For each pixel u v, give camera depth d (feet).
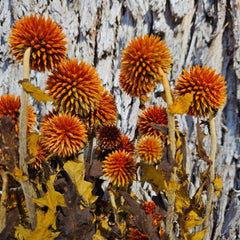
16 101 2.02
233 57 2.88
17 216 2.01
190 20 2.72
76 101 2.01
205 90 1.96
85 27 2.55
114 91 2.60
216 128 2.96
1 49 2.55
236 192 3.01
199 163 2.83
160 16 2.60
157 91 2.63
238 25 2.76
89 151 2.24
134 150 2.16
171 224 2.02
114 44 2.59
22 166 1.93
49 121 2.05
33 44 1.93
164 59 1.95
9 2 2.53
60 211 2.02
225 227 2.94
